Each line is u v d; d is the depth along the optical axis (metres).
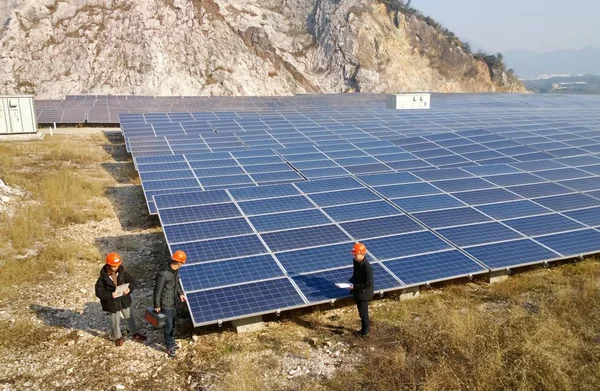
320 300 10.81
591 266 13.95
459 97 76.81
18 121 36.84
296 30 100.25
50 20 67.50
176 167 22.69
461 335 9.90
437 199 16.88
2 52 62.41
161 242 16.83
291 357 9.97
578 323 10.51
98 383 9.12
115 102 54.88
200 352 10.23
